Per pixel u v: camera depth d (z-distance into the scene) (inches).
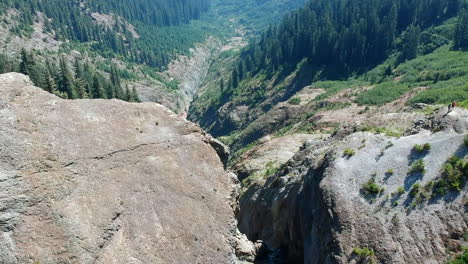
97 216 932.0
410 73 3481.8
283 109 3804.1
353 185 1136.2
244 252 1181.1
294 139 2731.3
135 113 1249.4
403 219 993.5
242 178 2425.0
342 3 6092.5
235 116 4948.3
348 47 4687.5
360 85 3811.5
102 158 1056.2
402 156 1157.7
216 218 1136.2
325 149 1577.3
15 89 1040.8
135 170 1095.0
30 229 831.1
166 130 1264.8
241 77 5994.1
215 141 1403.8
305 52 5319.9
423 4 4771.2
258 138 3727.9
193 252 1023.0
